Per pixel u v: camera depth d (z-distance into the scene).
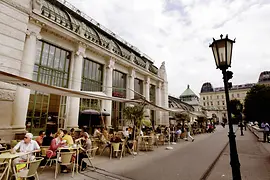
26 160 4.61
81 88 12.40
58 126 10.39
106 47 14.90
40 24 9.60
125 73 17.14
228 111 3.90
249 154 8.41
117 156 7.88
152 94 22.33
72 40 11.48
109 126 13.75
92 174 5.29
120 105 15.96
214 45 4.19
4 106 7.52
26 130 8.70
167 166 6.23
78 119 11.89
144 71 19.48
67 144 6.21
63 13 12.46
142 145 10.15
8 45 7.80
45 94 9.94
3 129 7.38
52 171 5.50
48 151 5.38
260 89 27.56
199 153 8.86
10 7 8.06
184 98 54.19
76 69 11.55
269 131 13.05
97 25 16.67
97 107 13.34
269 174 5.32
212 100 85.31
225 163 6.82
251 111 28.44
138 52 22.61
